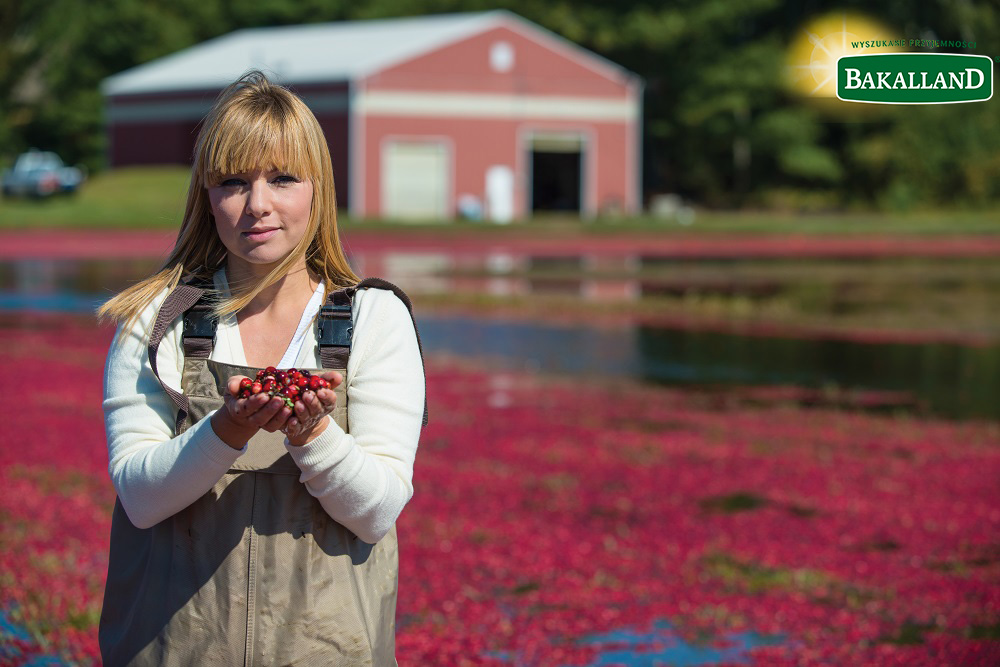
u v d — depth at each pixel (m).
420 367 3.04
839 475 10.21
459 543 7.88
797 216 60.19
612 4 68.62
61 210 45.66
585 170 56.22
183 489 2.76
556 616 6.52
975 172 65.69
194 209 3.04
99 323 3.00
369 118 50.53
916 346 19.34
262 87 2.97
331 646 2.89
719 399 14.12
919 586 7.20
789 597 6.96
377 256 36.44
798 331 21.14
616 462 10.54
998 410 13.61
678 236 47.88
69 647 5.57
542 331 20.31
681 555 7.77
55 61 69.38
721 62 68.06
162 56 69.50
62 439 10.41
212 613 2.85
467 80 52.59
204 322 2.97
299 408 2.63
